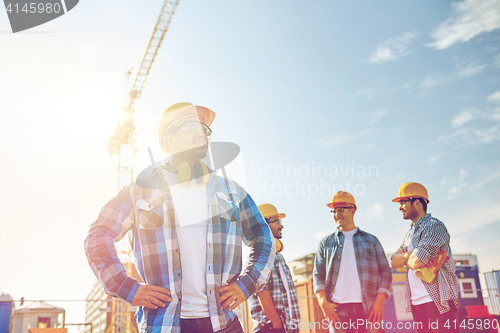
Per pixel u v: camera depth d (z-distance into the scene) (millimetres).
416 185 3055
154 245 1327
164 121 1472
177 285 1296
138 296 1241
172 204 1374
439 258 2699
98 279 1288
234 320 1372
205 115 1553
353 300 3053
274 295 2779
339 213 3246
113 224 1363
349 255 3152
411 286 2834
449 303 2668
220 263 1361
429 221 2812
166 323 1245
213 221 1397
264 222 1568
